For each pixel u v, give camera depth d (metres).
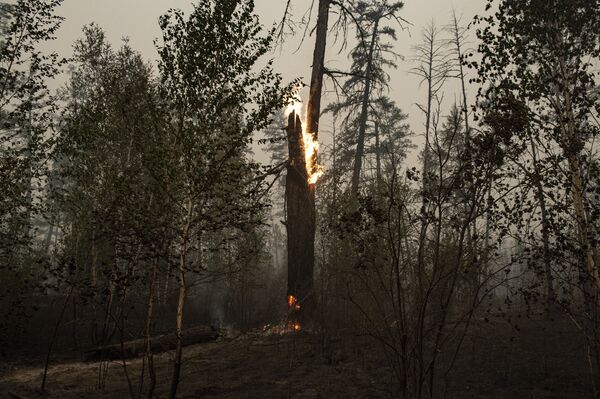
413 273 6.05
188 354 11.05
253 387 7.91
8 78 10.12
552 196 7.08
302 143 13.94
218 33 7.75
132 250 7.90
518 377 7.69
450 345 9.05
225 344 11.74
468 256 5.41
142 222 7.59
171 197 7.49
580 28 8.67
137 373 9.42
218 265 15.63
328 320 10.93
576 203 7.30
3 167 10.36
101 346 11.44
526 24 8.93
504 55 8.86
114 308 12.62
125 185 7.88
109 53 16.55
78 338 13.90
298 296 12.62
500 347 9.44
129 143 11.99
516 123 5.19
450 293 4.87
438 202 5.00
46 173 11.35
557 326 11.11
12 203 10.83
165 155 7.51
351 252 10.02
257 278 19.66
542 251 6.88
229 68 7.91
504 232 6.54
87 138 11.83
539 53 9.02
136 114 8.19
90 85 16.19
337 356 9.32
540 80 8.61
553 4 8.69
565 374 7.71
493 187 5.33
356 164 21.47
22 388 8.45
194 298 19.16
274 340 11.59
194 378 8.72
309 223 13.30
